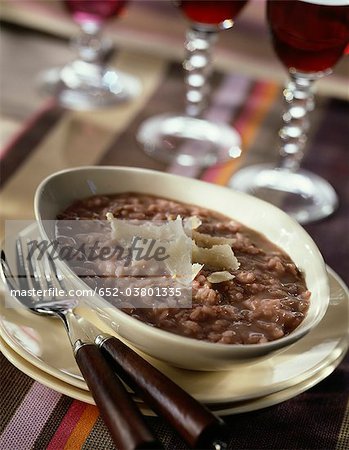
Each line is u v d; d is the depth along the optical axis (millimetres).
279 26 729
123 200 651
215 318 574
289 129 795
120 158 797
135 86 903
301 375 578
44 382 569
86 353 563
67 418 576
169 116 863
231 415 577
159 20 972
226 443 532
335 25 715
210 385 567
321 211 767
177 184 659
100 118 846
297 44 733
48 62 923
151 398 542
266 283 602
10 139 795
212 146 829
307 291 603
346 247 730
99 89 886
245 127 861
